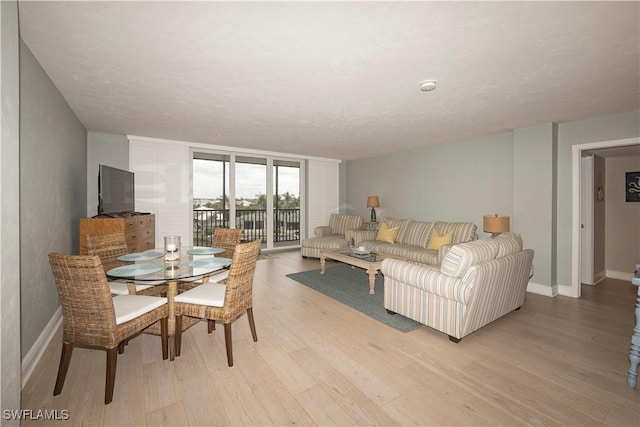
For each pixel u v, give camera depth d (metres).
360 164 7.32
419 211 5.84
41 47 2.02
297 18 1.67
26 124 2.08
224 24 1.73
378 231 5.84
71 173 3.39
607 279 4.77
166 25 1.74
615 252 4.86
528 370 2.09
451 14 1.63
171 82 2.59
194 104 3.19
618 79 2.50
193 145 5.40
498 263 2.54
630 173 4.70
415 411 1.68
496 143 4.60
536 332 2.71
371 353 2.31
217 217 6.27
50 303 2.58
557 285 3.96
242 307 2.32
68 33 1.83
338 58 2.15
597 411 1.69
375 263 3.85
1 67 1.26
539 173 3.96
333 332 2.68
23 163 2.04
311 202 7.20
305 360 2.20
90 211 4.48
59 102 2.84
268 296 3.68
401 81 2.55
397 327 2.79
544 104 3.14
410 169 6.02
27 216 2.11
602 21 1.69
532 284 4.05
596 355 2.30
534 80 2.52
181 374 2.02
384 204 6.65
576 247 3.79
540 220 3.96
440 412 1.67
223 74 2.42
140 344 2.45
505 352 2.34
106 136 4.64
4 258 1.28
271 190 6.84
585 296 3.83
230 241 3.58
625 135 3.42
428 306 2.64
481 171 4.79
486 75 2.43
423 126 4.09
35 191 2.25
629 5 1.55
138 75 2.45
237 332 2.68
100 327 1.72
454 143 5.18
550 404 1.75
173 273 2.22
